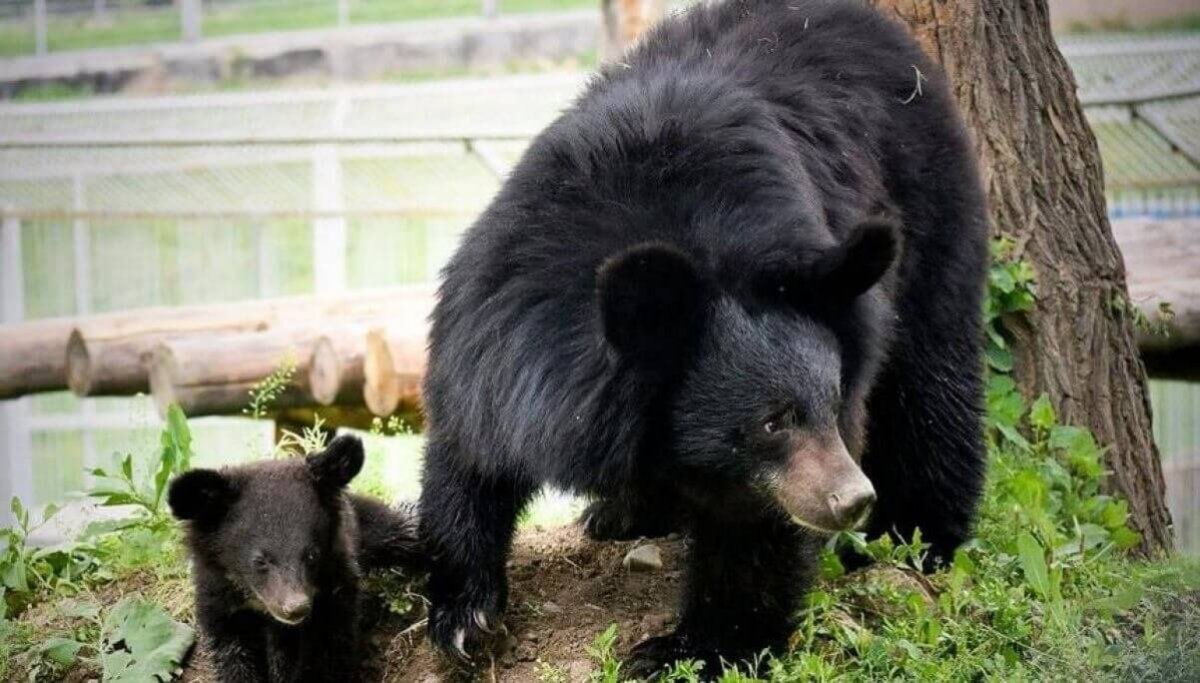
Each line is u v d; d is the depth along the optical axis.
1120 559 8.75
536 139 7.11
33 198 25.06
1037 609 7.41
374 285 24.56
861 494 6.01
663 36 8.00
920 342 8.20
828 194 7.19
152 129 25.23
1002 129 9.88
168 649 7.54
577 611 7.68
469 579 7.26
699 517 6.83
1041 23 10.11
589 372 6.29
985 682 6.87
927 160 8.12
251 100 25.34
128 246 25.06
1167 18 30.00
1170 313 12.02
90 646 7.63
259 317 14.64
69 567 8.32
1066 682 6.79
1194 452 20.94
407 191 24.30
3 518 20.73
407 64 33.41
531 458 6.53
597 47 32.97
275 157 24.31
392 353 12.51
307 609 6.68
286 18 38.28
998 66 9.89
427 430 7.35
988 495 8.98
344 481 7.24
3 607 7.77
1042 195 9.93
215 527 7.00
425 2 38.28
